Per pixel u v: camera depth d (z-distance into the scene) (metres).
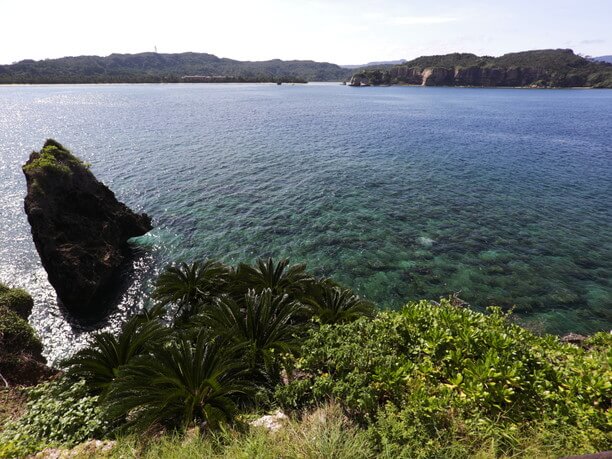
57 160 29.81
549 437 5.84
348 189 44.38
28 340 16.25
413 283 25.45
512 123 99.56
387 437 5.97
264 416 7.86
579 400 6.44
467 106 147.88
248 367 10.02
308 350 9.20
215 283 18.12
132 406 8.27
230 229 34.16
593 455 3.29
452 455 5.48
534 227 33.12
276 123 100.19
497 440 5.85
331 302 14.95
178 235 33.28
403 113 124.06
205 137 78.69
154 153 63.62
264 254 29.75
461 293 24.23
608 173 49.16
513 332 8.54
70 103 157.38
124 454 7.02
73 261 24.22
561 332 20.47
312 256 29.11
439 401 6.44
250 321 12.19
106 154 62.62
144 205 39.91
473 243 30.50
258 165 56.00
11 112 125.00
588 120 104.19
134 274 27.88
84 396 10.25
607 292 23.73
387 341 8.63
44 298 24.75
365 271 26.95
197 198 41.88
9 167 55.66
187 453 6.60
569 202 38.84
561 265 26.94
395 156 61.66
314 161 58.56
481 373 6.95
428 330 8.66
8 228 34.28
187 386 8.94
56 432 8.34
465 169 52.75
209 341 10.24
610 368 7.12
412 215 36.38
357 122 102.75
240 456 6.11
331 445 5.76
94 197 30.23
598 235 31.25
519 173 50.16
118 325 22.72
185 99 178.75
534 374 7.02
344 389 7.18
